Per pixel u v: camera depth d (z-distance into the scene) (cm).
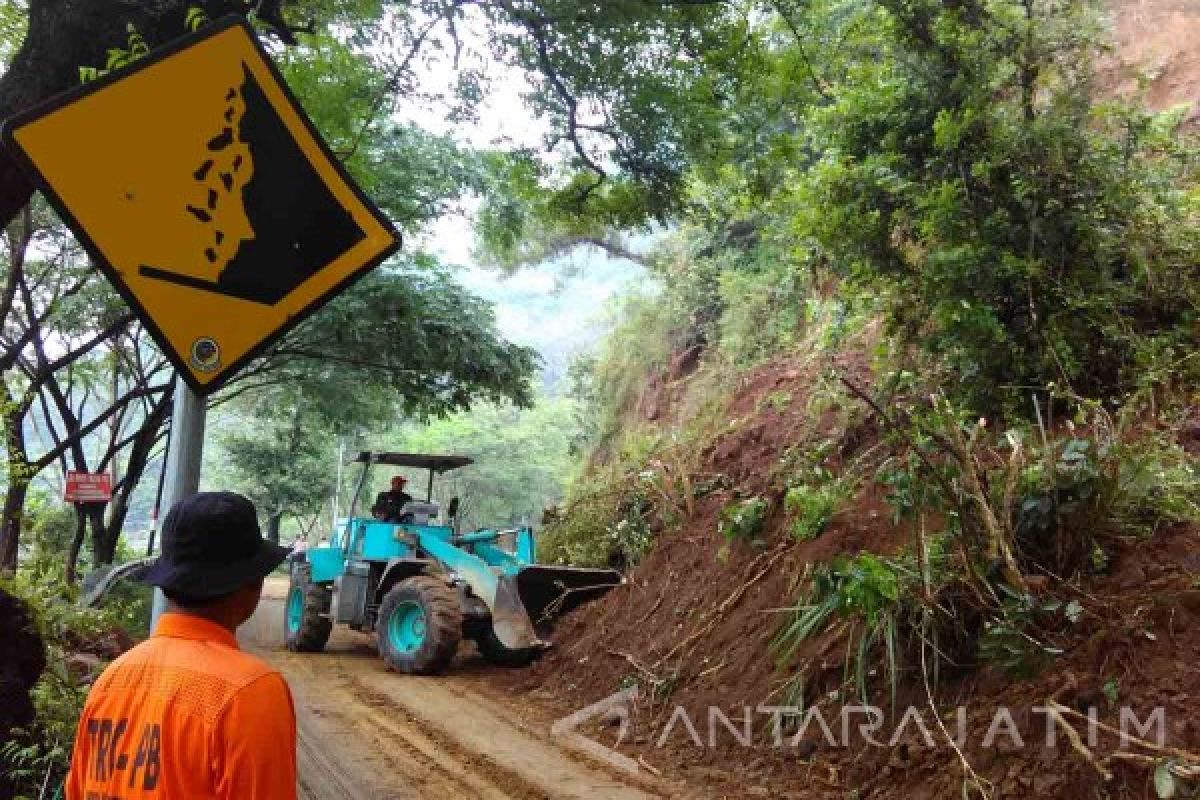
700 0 704
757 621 699
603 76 756
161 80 272
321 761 625
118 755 207
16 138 250
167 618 220
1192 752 391
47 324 1401
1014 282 648
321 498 2916
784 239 1130
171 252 270
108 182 262
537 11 720
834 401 880
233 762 198
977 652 510
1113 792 402
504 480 3494
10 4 686
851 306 830
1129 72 849
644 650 796
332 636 1327
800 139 809
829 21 871
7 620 441
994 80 697
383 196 1245
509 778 590
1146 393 595
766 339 1377
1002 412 664
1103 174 655
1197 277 672
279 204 286
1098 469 506
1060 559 509
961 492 532
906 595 537
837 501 720
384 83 790
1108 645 456
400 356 1404
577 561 1132
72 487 1255
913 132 709
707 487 1002
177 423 271
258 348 282
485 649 1002
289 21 754
